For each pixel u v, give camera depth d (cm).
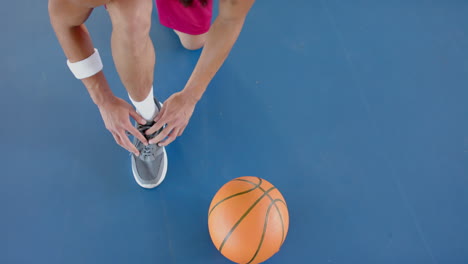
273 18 207
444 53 207
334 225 163
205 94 184
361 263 157
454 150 183
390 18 214
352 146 180
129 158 168
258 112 183
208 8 163
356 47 204
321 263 156
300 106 187
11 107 173
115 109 124
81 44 102
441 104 193
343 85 194
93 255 150
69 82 180
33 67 181
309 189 169
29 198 157
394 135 184
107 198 160
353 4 216
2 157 163
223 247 133
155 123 129
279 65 196
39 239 150
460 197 173
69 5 84
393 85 196
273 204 133
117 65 96
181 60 191
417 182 174
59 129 171
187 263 151
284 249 157
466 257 161
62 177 162
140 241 154
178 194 163
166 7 161
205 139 175
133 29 81
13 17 191
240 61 195
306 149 177
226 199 133
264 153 175
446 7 220
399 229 165
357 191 171
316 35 205
